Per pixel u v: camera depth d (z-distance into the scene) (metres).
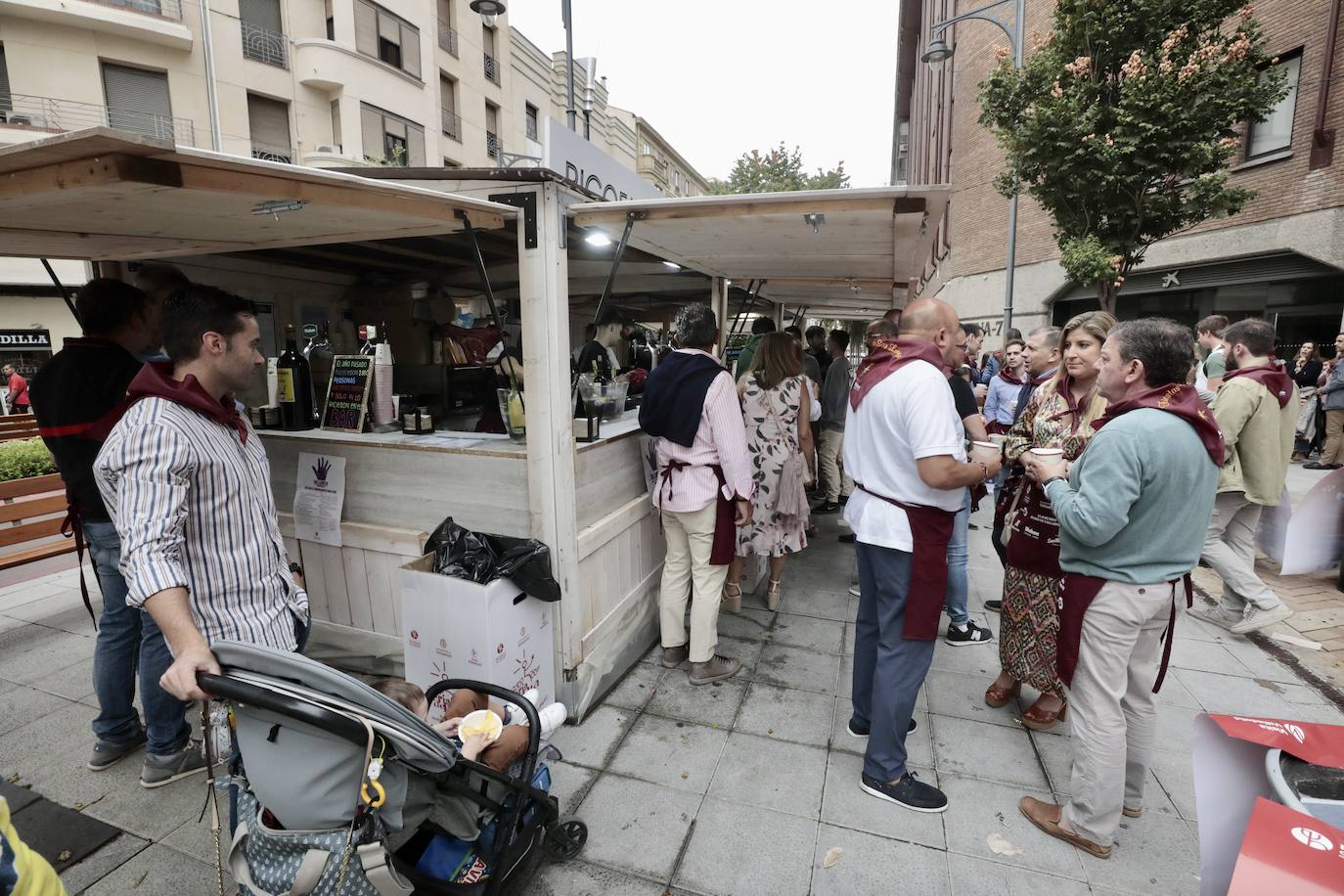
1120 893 1.83
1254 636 3.43
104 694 2.34
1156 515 1.77
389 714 1.30
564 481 2.47
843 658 3.21
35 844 2.02
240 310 1.63
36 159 1.34
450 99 19.83
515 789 1.68
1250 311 10.02
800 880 1.88
